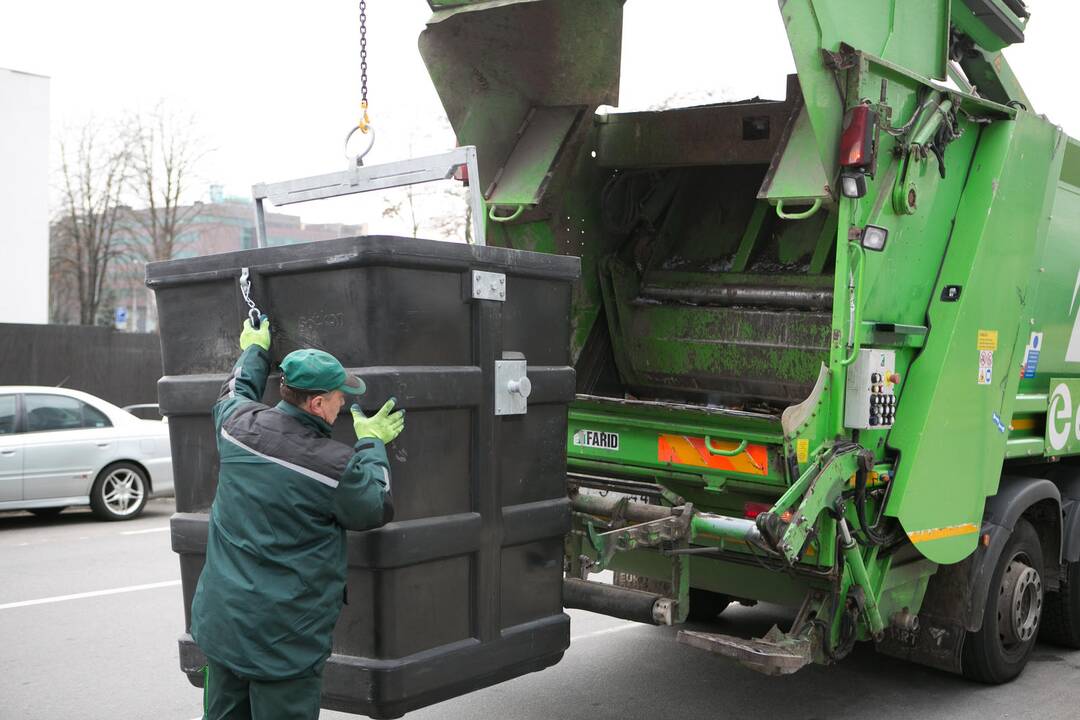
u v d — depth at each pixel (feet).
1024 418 18.13
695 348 18.39
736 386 18.10
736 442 14.21
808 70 13.17
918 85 14.78
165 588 25.38
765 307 17.72
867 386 13.91
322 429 10.46
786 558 12.85
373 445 10.25
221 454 10.38
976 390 15.90
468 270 11.34
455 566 11.43
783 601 15.55
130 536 33.60
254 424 10.21
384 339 10.60
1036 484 17.56
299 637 9.98
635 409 15.37
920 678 18.33
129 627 21.54
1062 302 18.34
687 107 18.06
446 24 16.49
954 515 15.66
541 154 17.97
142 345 65.57
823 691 17.53
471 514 11.47
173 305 12.60
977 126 16.15
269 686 9.98
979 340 15.83
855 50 13.52
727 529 13.20
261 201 13.91
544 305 12.50
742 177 18.98
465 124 17.30
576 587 14.32
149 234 121.70
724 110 17.71
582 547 15.70
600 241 19.10
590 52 17.94
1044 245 17.40
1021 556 17.99
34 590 25.11
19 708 16.40
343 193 13.05
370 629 10.80
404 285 10.76
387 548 10.59
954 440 15.52
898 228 14.61
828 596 14.23
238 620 9.86
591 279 19.01
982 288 15.69
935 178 15.19
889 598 15.33
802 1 13.10
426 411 11.03
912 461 14.82
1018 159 16.25
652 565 16.83
